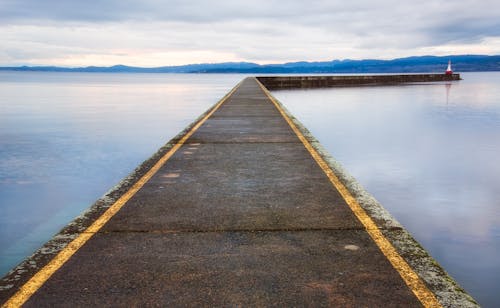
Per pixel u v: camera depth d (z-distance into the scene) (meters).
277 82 68.88
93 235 3.92
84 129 25.52
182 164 6.79
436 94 58.94
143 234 3.94
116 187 5.47
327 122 29.30
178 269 3.26
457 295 2.87
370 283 3.04
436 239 7.97
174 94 71.25
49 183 11.88
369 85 83.38
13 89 88.31
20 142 20.08
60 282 3.07
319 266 3.30
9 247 6.99
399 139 22.38
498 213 9.67
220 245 3.69
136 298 2.86
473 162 16.27
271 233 3.95
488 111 37.62
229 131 10.29
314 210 4.57
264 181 5.74
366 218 4.32
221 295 2.89
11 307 2.75
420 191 11.73
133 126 27.44
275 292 2.92
